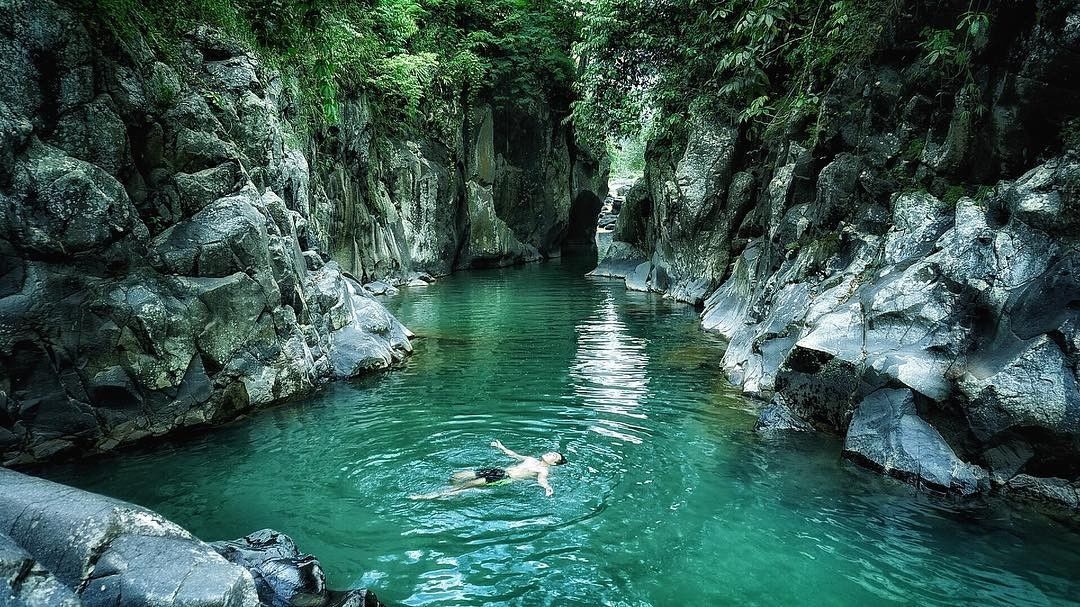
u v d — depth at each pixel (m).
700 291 17.53
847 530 5.44
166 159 8.23
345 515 5.70
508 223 30.41
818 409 7.90
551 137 31.86
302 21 11.37
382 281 21.27
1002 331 6.39
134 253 7.62
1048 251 6.40
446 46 26.28
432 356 11.86
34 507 3.62
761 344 9.80
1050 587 4.61
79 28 7.23
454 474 6.44
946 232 7.44
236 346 8.43
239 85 10.32
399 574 4.79
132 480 6.43
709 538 5.31
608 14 18.47
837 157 10.69
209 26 10.26
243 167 9.30
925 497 6.04
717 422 8.11
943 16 8.94
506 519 5.62
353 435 7.68
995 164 7.63
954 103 8.52
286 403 8.94
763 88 15.23
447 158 25.69
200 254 8.12
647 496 6.05
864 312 7.74
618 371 10.68
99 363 7.18
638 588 4.63
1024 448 5.92
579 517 5.65
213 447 7.32
